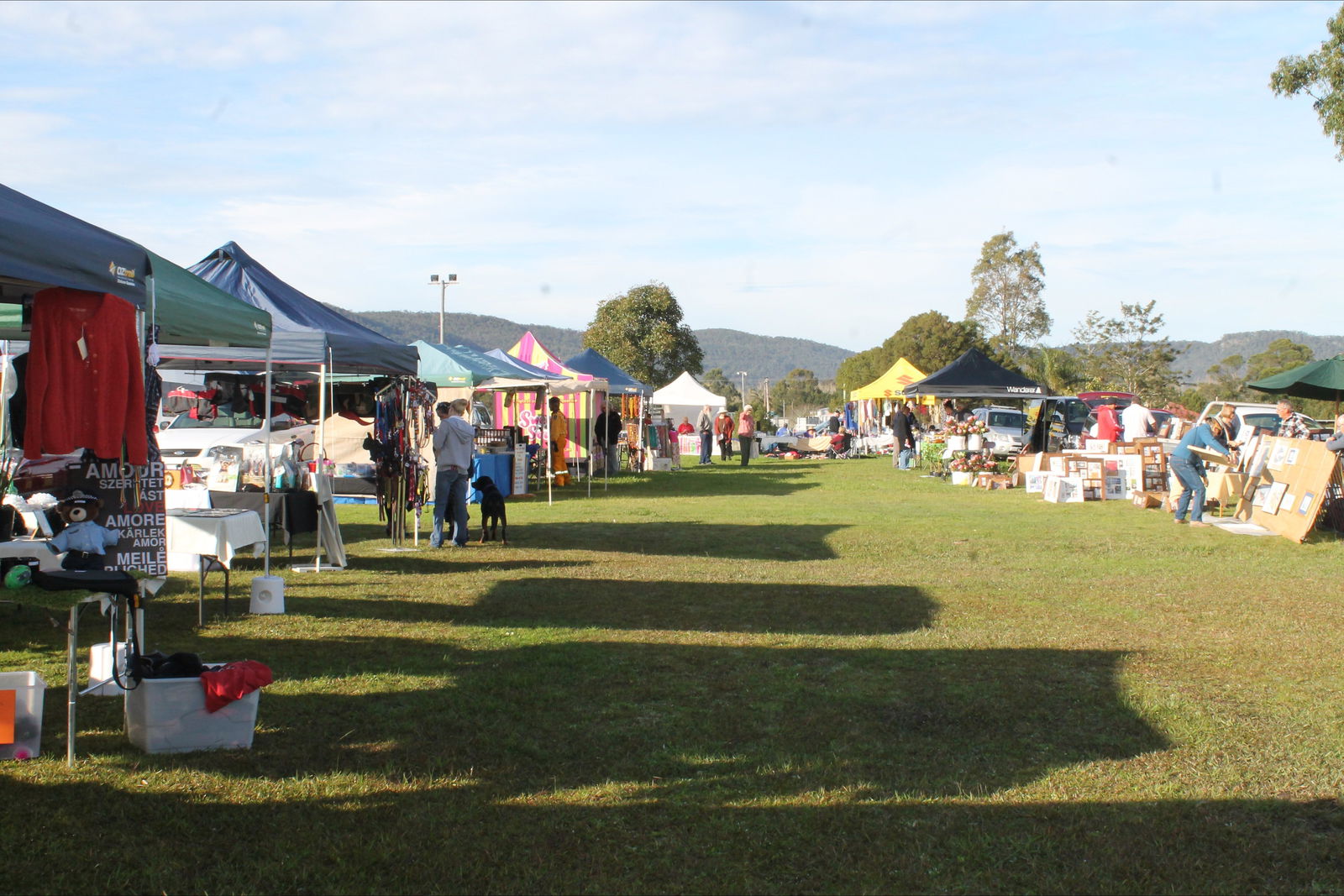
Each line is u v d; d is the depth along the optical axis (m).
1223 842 3.82
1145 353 57.28
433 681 5.95
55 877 3.47
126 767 4.52
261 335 7.94
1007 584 9.48
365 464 16.89
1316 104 20.17
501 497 12.41
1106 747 4.89
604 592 8.99
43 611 7.78
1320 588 9.20
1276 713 5.39
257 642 6.90
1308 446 12.85
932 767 4.63
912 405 36.66
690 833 3.91
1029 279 68.44
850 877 3.56
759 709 5.48
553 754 4.77
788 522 14.67
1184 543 12.23
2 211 4.57
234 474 9.91
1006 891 3.46
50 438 4.88
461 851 3.73
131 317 5.21
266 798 4.20
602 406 24.48
